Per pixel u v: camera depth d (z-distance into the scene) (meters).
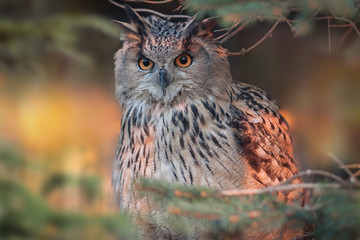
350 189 5.67
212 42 6.02
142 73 6.02
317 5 5.66
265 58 6.77
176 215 5.71
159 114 6.01
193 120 6.00
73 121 6.61
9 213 5.59
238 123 6.01
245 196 5.73
